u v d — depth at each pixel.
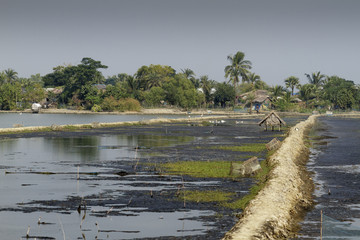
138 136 58.94
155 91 178.88
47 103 191.00
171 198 20.50
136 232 15.41
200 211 18.16
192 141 51.69
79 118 129.75
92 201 19.86
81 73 184.75
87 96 181.38
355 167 31.27
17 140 51.03
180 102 176.12
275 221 15.34
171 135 61.38
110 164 31.66
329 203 19.86
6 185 23.47
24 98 188.88
